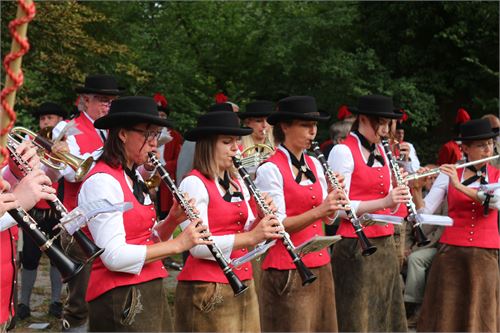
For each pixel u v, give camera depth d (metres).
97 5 16.70
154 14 19.94
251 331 5.02
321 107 19.11
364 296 6.20
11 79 2.05
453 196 6.96
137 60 17.83
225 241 4.69
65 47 13.38
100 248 3.87
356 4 19.84
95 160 4.47
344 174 6.32
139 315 4.21
